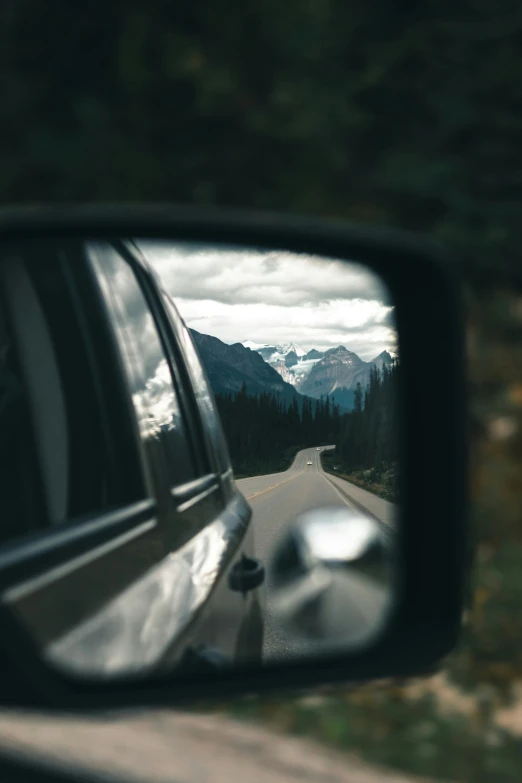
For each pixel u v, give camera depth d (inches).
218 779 107.3
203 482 104.8
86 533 64.6
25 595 52.2
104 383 79.4
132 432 81.9
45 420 68.5
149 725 122.3
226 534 101.4
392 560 67.4
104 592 62.2
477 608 188.5
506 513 214.7
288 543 64.1
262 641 98.0
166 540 80.7
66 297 77.2
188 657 68.9
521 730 155.9
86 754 100.5
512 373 235.8
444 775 141.3
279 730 140.5
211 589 82.5
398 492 75.2
